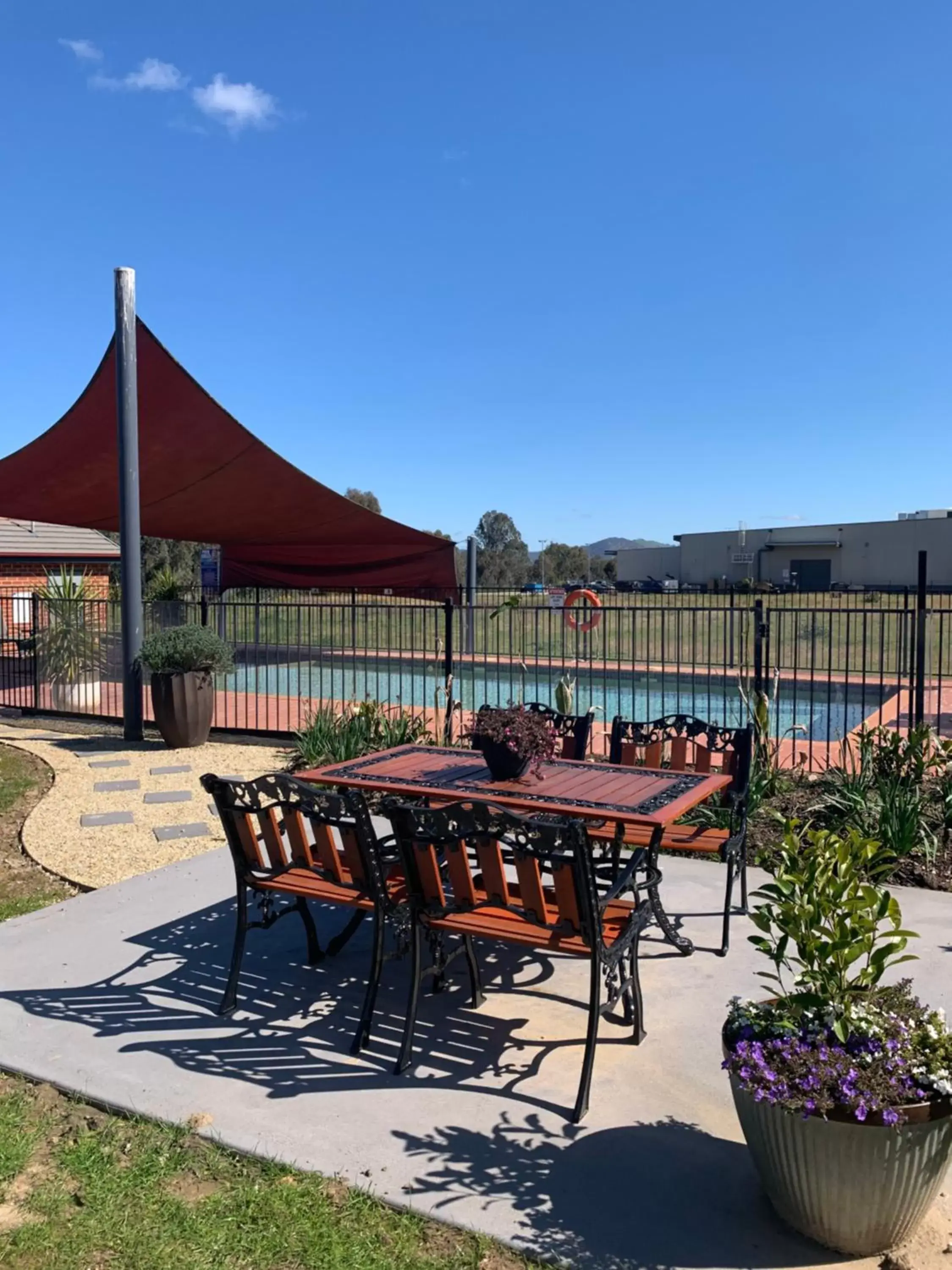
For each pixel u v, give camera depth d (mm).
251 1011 3982
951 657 18969
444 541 18094
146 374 10703
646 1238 2568
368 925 4977
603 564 82125
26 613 24547
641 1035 3684
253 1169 2885
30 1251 2527
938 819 6145
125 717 10672
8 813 7496
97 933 4852
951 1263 2461
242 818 3961
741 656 9344
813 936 2619
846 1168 2346
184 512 15031
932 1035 2506
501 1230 2602
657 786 4375
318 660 18938
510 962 4504
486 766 4926
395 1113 3195
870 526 55469
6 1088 3377
